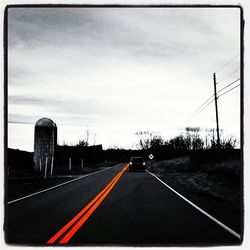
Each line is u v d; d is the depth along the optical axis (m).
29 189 16.50
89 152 59.41
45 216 9.33
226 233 7.36
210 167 27.11
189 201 12.34
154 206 11.08
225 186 17.84
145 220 8.75
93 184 19.14
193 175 26.16
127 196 13.70
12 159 36.94
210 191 16.88
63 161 43.69
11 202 12.07
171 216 9.30
